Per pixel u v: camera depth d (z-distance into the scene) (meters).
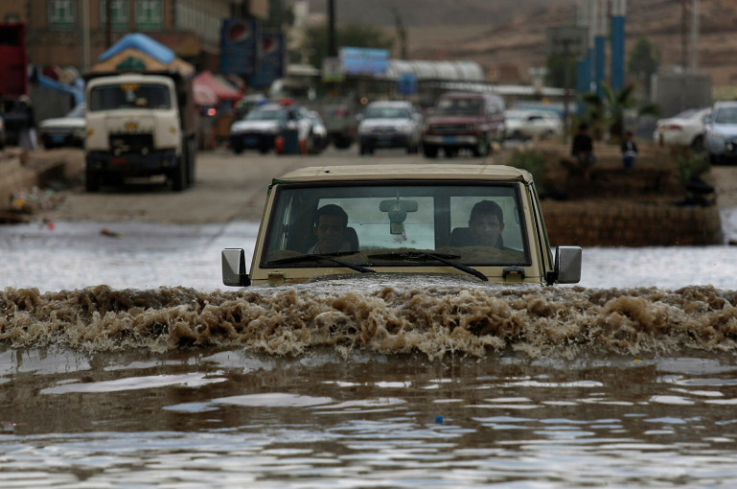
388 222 16.38
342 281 14.46
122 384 11.10
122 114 75.50
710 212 55.50
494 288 13.44
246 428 9.20
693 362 11.70
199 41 173.12
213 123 156.62
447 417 9.50
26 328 13.44
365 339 12.34
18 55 103.19
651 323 12.46
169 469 7.95
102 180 80.75
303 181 16.70
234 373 11.47
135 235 56.12
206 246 51.47
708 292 13.34
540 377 11.08
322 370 11.51
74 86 147.12
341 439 8.78
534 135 175.75
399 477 7.64
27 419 9.73
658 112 116.44
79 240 53.72
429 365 11.65
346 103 161.62
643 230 54.84
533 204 16.75
